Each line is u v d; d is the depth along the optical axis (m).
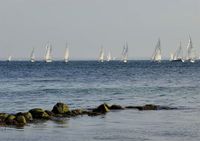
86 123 101.62
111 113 120.12
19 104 148.75
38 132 88.94
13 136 84.44
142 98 170.50
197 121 103.62
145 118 109.81
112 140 80.12
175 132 88.25
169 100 161.38
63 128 94.19
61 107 115.69
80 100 163.88
